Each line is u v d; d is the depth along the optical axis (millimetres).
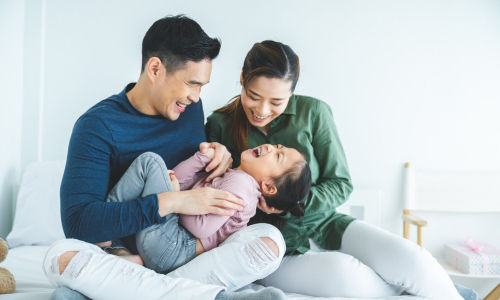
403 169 2648
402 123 2648
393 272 1408
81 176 1223
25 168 2477
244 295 1063
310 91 2633
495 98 2664
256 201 1411
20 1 2484
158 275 1104
